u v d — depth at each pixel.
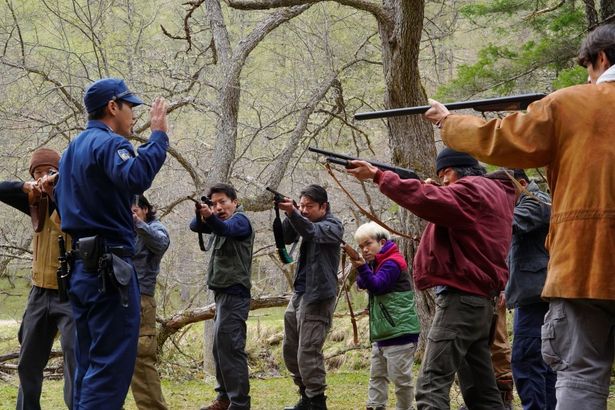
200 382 8.34
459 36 16.50
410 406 5.45
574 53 10.11
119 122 3.94
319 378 5.71
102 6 12.17
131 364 3.78
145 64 12.14
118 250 3.77
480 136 3.00
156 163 3.62
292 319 5.96
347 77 13.03
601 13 9.28
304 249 5.79
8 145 11.92
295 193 14.97
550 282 2.87
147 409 5.20
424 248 4.11
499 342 5.57
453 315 4.03
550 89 10.77
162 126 3.71
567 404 2.82
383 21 8.75
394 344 5.43
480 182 4.04
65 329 4.45
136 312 3.81
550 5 12.09
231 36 15.49
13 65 11.04
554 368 2.92
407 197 3.82
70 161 3.84
